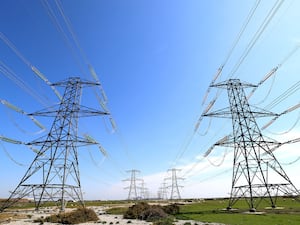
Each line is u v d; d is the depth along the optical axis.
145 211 52.88
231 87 69.56
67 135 63.03
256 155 62.34
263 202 87.44
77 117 65.69
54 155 61.44
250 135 63.91
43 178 60.28
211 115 68.62
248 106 66.56
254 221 39.34
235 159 65.25
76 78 68.69
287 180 60.03
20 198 59.66
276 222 37.50
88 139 65.75
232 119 67.12
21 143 59.25
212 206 80.94
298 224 35.41
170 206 62.41
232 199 64.50
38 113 62.16
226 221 40.72
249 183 60.22
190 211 62.97
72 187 61.75
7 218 46.69
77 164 63.91
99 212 72.50
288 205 70.56
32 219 46.94
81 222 44.97
